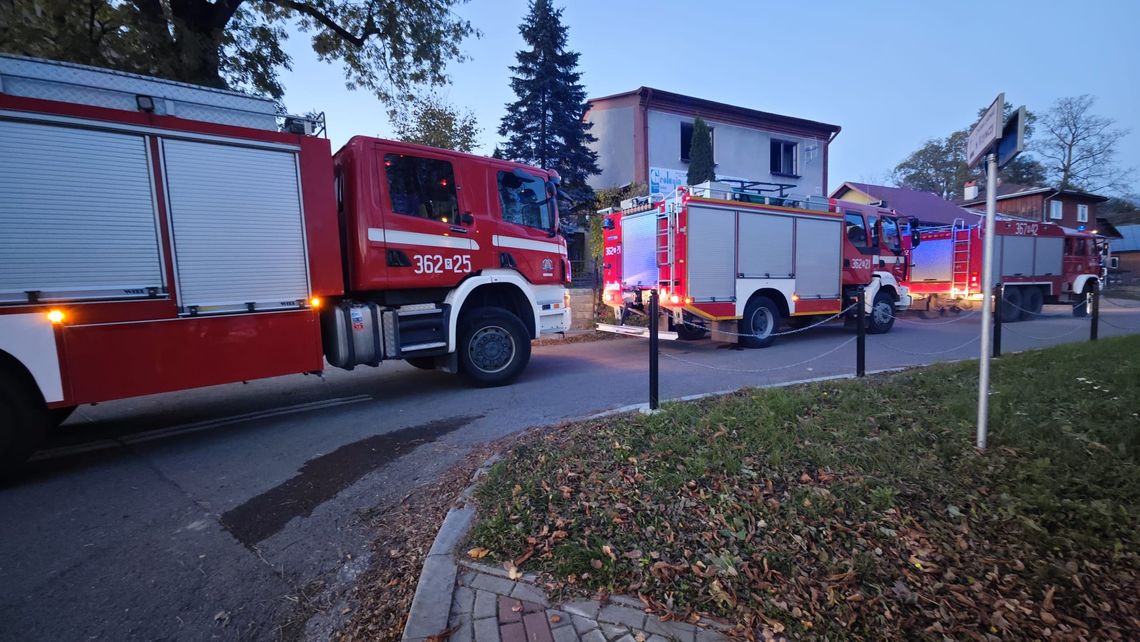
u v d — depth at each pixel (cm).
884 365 832
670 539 278
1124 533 277
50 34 712
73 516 360
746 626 221
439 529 305
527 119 1839
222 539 328
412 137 1348
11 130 402
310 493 390
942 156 5031
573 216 1889
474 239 686
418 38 1108
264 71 1037
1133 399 501
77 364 430
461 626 227
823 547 271
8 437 411
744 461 367
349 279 621
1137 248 4050
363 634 237
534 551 273
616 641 217
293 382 782
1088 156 4466
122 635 244
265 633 245
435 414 591
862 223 1248
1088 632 215
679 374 783
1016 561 257
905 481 337
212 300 492
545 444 423
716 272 984
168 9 895
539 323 762
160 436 531
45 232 416
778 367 832
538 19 1811
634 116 2036
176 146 470
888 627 220
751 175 2312
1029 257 1684
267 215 520
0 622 252
